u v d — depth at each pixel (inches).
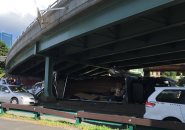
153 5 705.6
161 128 449.4
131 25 943.7
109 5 850.1
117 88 1167.0
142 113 877.2
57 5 1164.5
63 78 1455.5
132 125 489.1
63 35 1182.9
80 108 1019.3
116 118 513.3
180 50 1180.5
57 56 1505.9
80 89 1311.5
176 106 492.1
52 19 1211.9
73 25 1085.8
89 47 1195.3
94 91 1259.8
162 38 1019.9
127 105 1008.2
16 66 2363.4
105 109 995.3
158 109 506.3
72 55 1549.0
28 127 551.8
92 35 1154.0
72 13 1007.6
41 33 1336.1
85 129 527.8
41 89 1464.1
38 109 658.2
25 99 1067.3
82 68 1931.6
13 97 1072.2
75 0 997.8
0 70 3902.6
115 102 1079.6
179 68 2568.9
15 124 588.7
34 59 1955.0
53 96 1374.3
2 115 713.6
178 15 781.3
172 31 987.3
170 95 505.7
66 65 1815.9
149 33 973.2
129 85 1086.4
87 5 900.0
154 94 521.3
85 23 995.9
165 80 1101.7
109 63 1712.6
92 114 552.7
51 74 1480.1
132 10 773.3
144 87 1075.9
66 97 1347.2
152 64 1727.4
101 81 1246.3
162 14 810.2
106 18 877.8
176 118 488.7
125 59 1477.6
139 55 1364.4
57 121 618.8
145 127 472.7
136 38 1083.3
